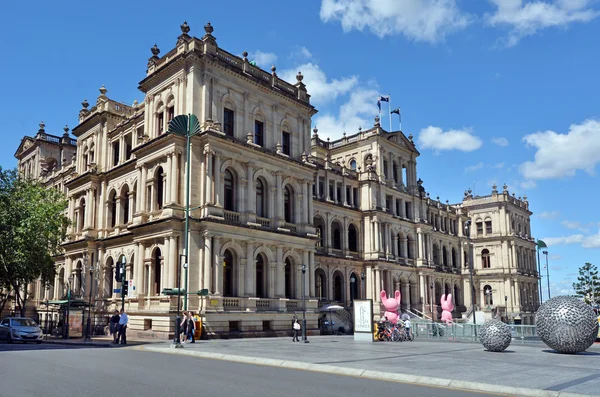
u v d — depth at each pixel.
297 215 51.75
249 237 45.75
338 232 68.56
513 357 25.22
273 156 49.38
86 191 57.12
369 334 39.53
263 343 35.56
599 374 18.41
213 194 43.81
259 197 49.06
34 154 79.06
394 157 78.56
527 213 114.50
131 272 48.88
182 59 44.94
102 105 58.28
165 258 42.25
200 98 44.94
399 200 78.06
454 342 40.06
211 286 42.22
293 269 50.72
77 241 55.41
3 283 51.62
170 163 43.84
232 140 45.25
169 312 40.62
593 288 100.94
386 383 16.52
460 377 17.30
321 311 58.38
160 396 13.30
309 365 20.39
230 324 43.69
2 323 39.06
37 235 50.91
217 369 19.53
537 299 112.62
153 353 27.44
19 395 13.47
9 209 49.81
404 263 74.88
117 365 20.56
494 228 105.00
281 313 47.34
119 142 55.59
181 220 42.34
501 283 101.88
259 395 13.62
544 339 27.50
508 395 14.74
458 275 96.44
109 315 49.41
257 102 49.97
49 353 26.38
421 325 45.44
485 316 82.06
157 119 48.22
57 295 61.28
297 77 55.72
